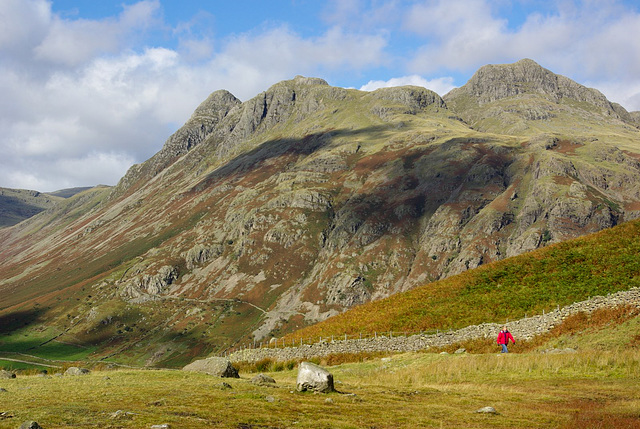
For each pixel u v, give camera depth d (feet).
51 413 50.42
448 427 54.29
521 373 96.94
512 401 72.28
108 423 46.83
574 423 55.11
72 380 79.61
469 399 73.92
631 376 85.10
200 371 93.86
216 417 52.65
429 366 109.91
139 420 48.44
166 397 63.21
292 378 111.24
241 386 76.23
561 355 103.65
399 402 70.49
